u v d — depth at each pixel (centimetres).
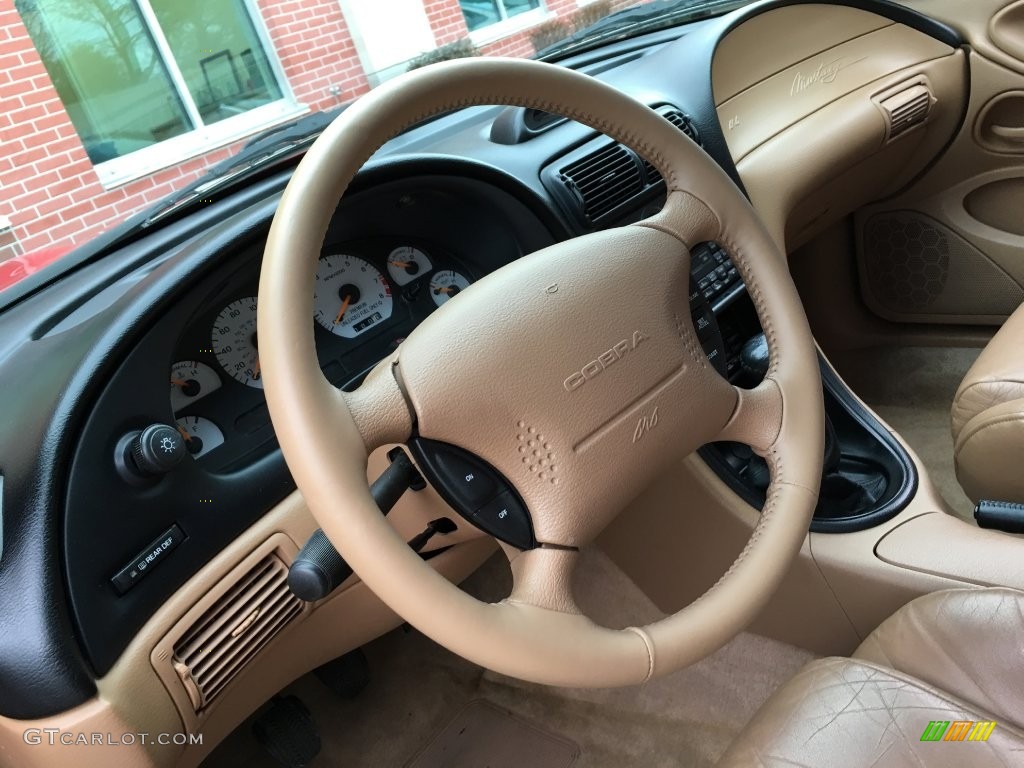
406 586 53
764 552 68
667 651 60
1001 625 70
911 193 165
